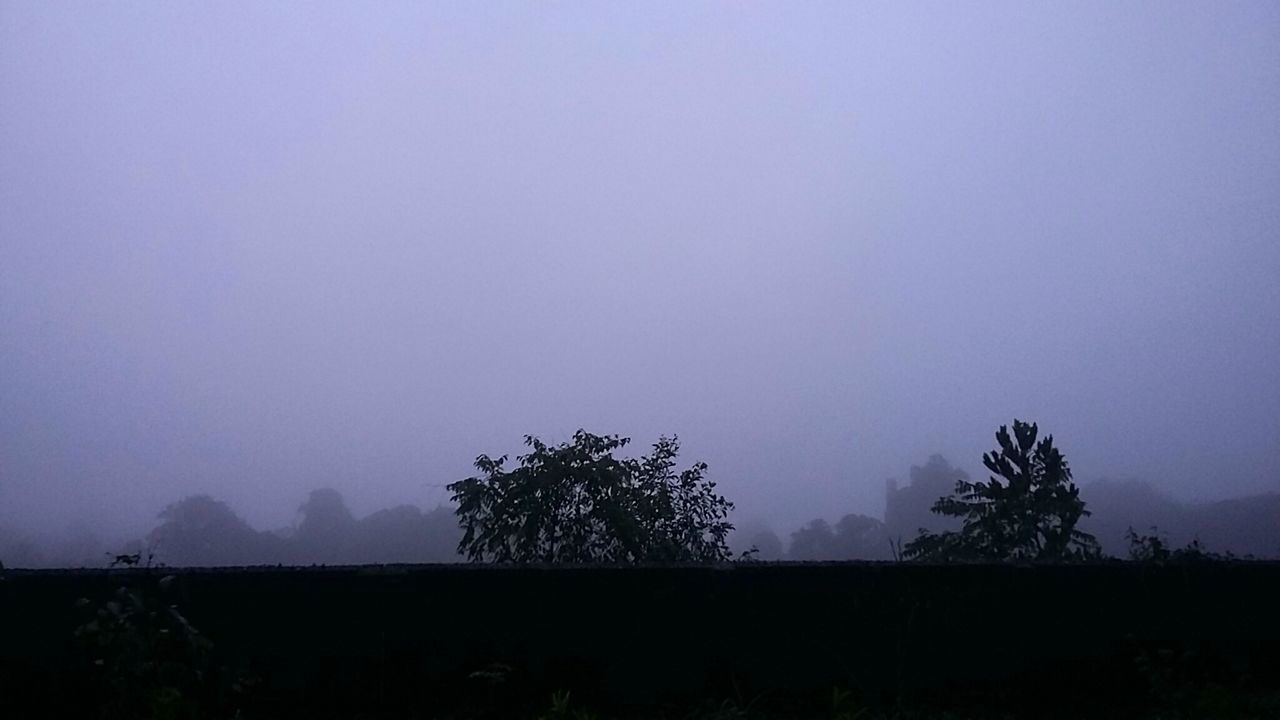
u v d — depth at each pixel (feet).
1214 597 23.38
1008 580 22.88
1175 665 22.57
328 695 20.66
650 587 21.85
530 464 40.01
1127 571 23.29
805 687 21.71
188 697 19.88
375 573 21.38
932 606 22.52
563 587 21.66
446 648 21.13
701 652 21.65
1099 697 22.16
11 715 19.76
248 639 20.76
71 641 20.26
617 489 39.37
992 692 22.13
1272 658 23.13
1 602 20.43
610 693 21.20
